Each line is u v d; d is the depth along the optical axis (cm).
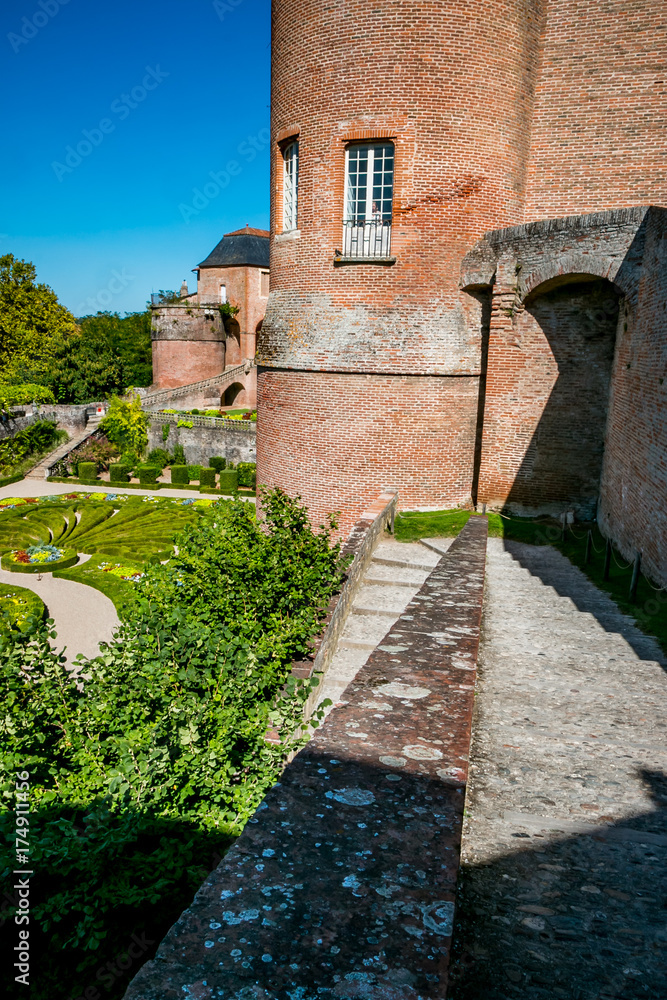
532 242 1523
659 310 1124
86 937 511
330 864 211
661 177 1591
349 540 1309
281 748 641
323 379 1744
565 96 1627
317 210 1689
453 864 212
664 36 1526
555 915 295
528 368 1653
